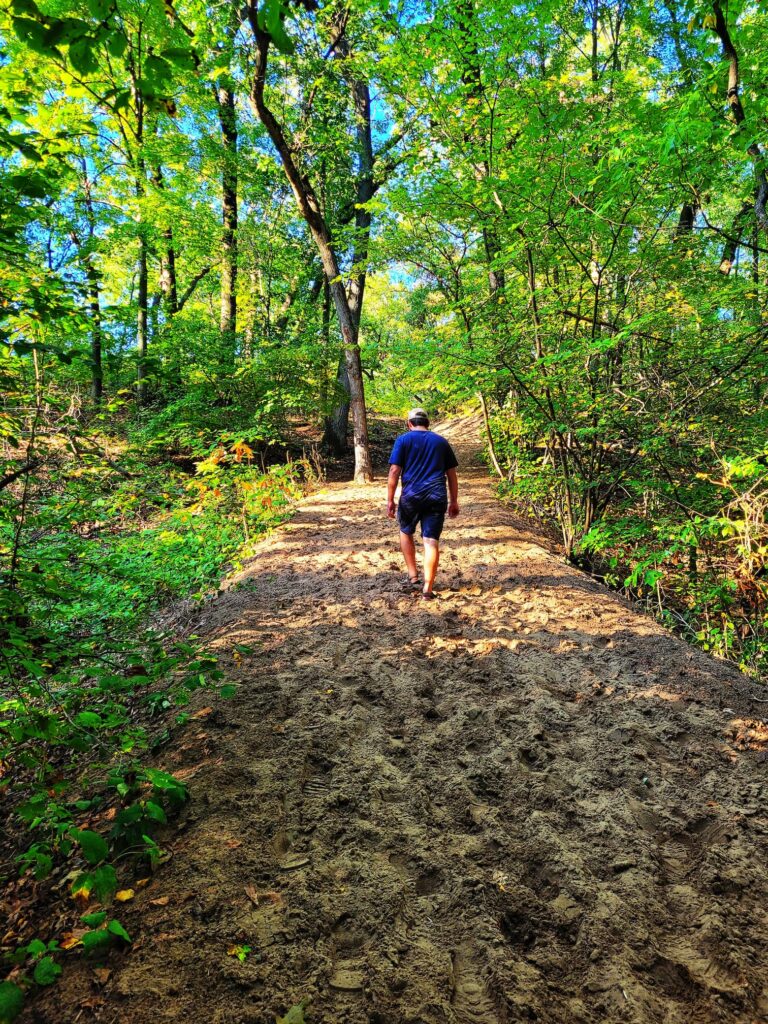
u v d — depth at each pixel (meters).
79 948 1.77
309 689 3.43
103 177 12.39
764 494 4.15
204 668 3.00
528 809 2.45
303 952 1.76
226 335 12.74
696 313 6.04
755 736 2.91
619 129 5.00
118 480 5.07
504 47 5.62
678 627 5.25
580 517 7.21
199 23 9.39
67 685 3.57
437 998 1.63
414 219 7.55
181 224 12.55
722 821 2.35
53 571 3.89
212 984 1.64
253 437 8.55
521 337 6.95
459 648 4.00
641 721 3.05
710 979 1.72
